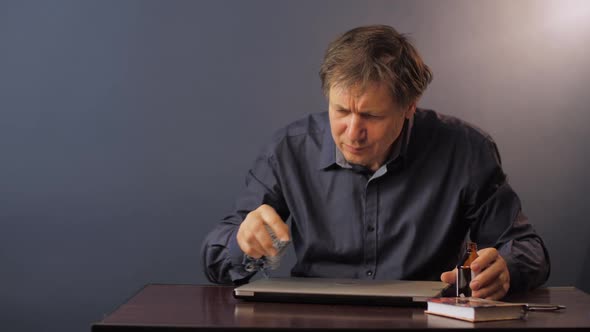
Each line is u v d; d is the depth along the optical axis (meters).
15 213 2.79
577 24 2.90
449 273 1.36
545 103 2.90
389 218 1.79
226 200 2.83
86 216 2.81
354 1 2.85
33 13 2.79
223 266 1.61
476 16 2.88
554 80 2.90
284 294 1.31
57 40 2.80
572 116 2.90
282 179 1.85
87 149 2.81
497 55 2.88
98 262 2.81
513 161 2.89
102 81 2.81
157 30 2.82
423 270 1.79
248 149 2.84
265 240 1.33
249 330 1.05
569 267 2.90
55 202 2.80
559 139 2.90
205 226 2.83
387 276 1.78
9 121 2.79
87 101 2.80
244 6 2.83
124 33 2.81
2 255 2.79
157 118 2.82
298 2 2.84
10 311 2.79
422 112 1.88
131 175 2.82
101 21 2.81
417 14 2.87
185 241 2.83
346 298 1.29
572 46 2.90
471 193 1.80
